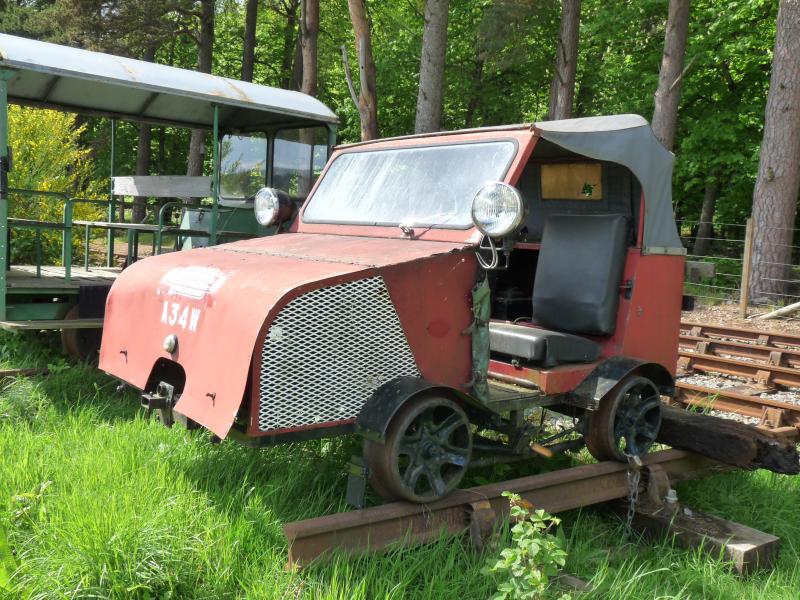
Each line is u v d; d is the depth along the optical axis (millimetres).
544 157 5445
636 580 3475
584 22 21953
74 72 6555
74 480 4008
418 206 4395
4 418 5211
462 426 3729
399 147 4895
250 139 9203
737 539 4004
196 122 9109
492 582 3285
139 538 3193
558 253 4781
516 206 3521
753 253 13469
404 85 22859
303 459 4492
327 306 3398
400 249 3902
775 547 4012
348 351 3457
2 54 6145
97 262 10695
